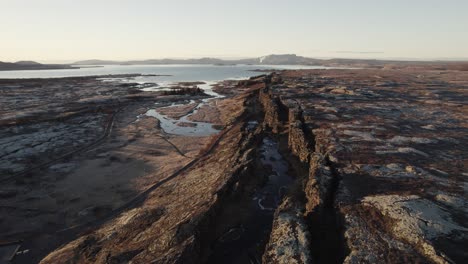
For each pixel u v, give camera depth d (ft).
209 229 67.82
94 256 70.44
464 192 62.03
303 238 51.03
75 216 96.07
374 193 62.44
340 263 46.91
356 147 94.58
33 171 130.00
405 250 44.88
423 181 67.97
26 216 96.07
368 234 49.21
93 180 123.03
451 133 112.68
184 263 55.16
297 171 100.99
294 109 160.25
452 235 47.26
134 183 120.37
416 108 167.84
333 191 66.59
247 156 106.93
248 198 84.48
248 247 63.77
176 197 98.37
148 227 78.95
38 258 76.84
